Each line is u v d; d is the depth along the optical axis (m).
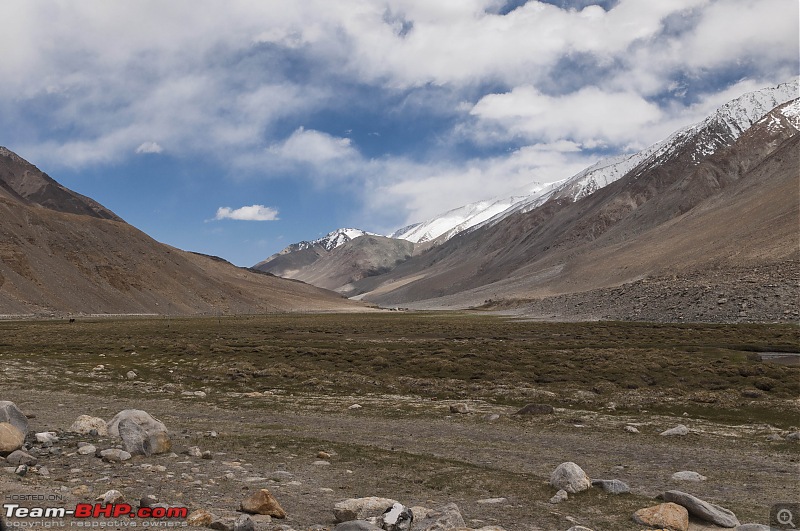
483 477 19.23
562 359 55.56
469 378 46.72
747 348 64.62
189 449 21.22
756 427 29.19
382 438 26.89
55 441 20.62
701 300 116.00
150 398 38.31
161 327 120.06
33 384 42.94
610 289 171.88
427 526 12.92
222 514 13.28
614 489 17.70
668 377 44.53
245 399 38.34
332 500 15.88
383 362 53.91
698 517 15.09
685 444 25.58
